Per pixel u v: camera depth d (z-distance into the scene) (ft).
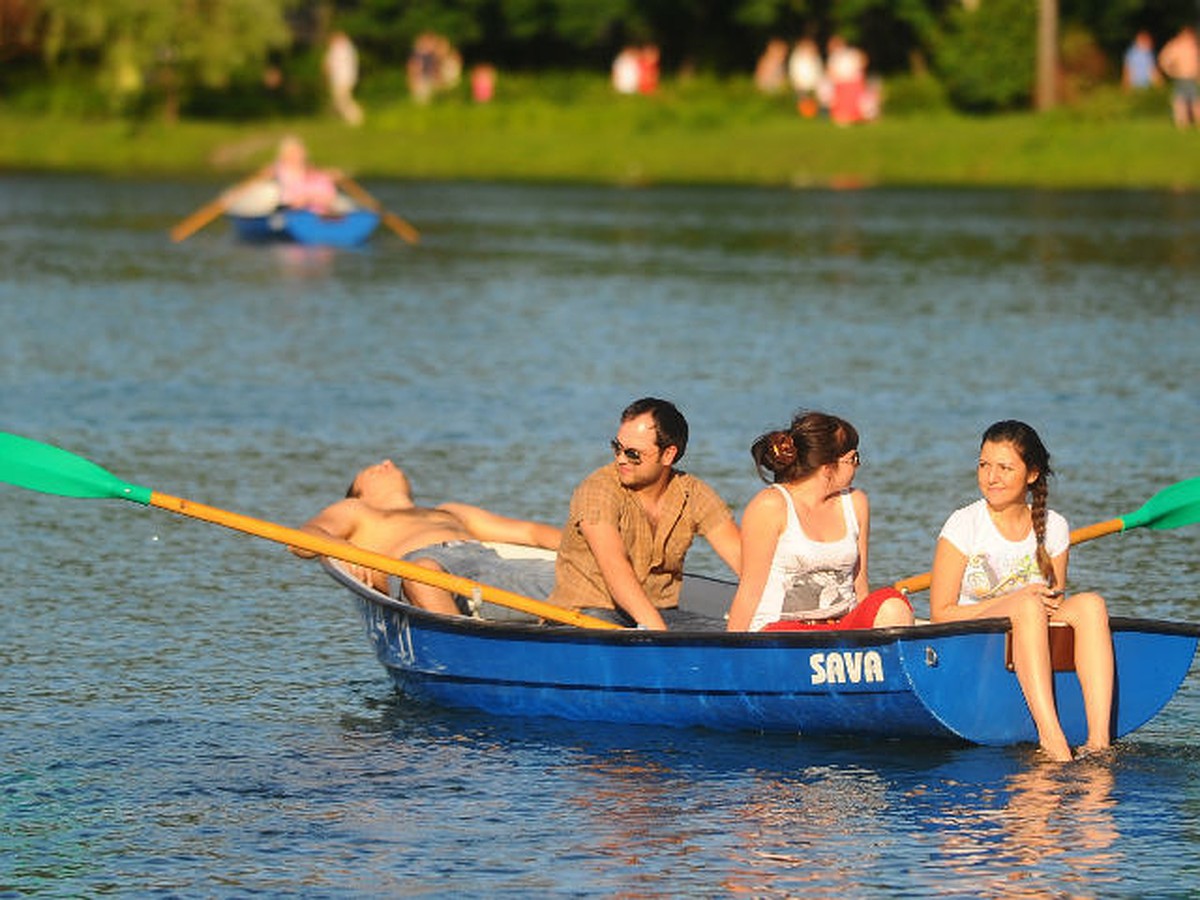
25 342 237.66
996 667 96.73
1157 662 98.89
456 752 98.84
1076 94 586.45
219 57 602.44
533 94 635.25
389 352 233.96
